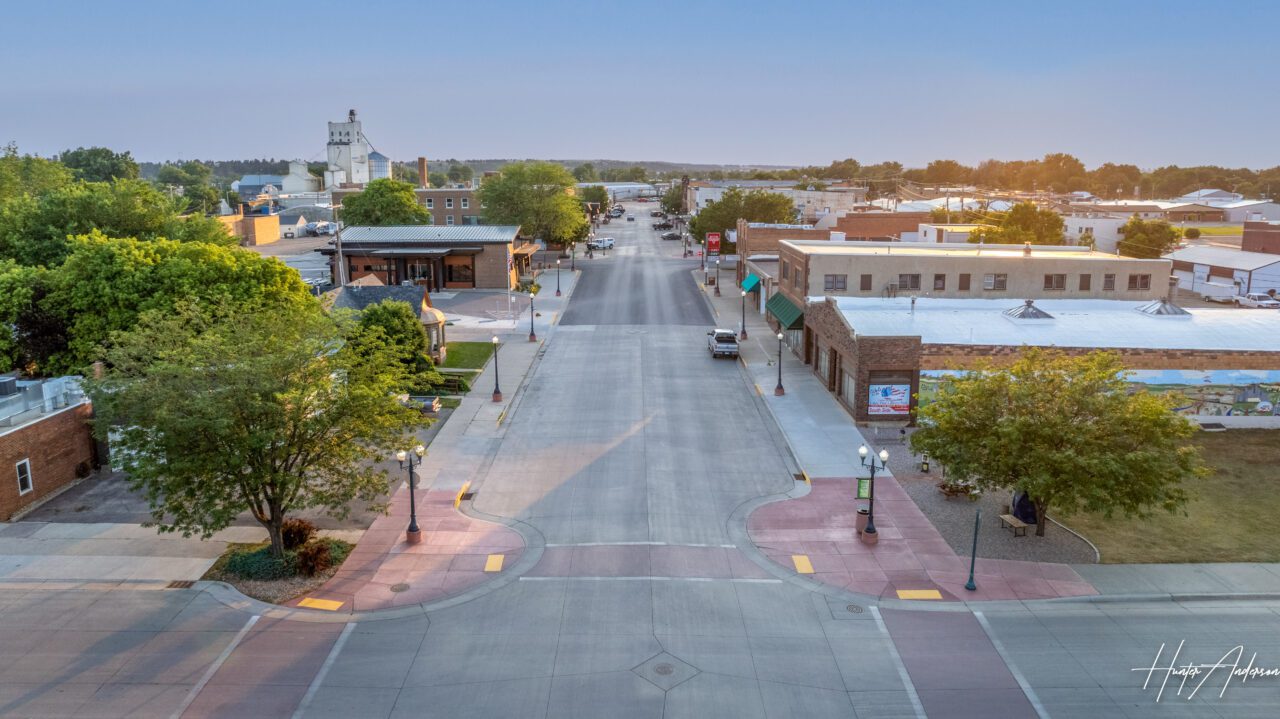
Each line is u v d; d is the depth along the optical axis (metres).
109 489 30.77
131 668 19.44
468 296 78.31
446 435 37.62
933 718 17.67
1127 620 21.77
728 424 39.47
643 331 62.69
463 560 25.19
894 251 60.19
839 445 36.00
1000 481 25.91
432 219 124.12
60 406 31.31
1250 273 80.94
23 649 20.20
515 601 22.73
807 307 50.75
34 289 40.09
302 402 23.22
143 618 21.69
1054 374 26.31
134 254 40.66
